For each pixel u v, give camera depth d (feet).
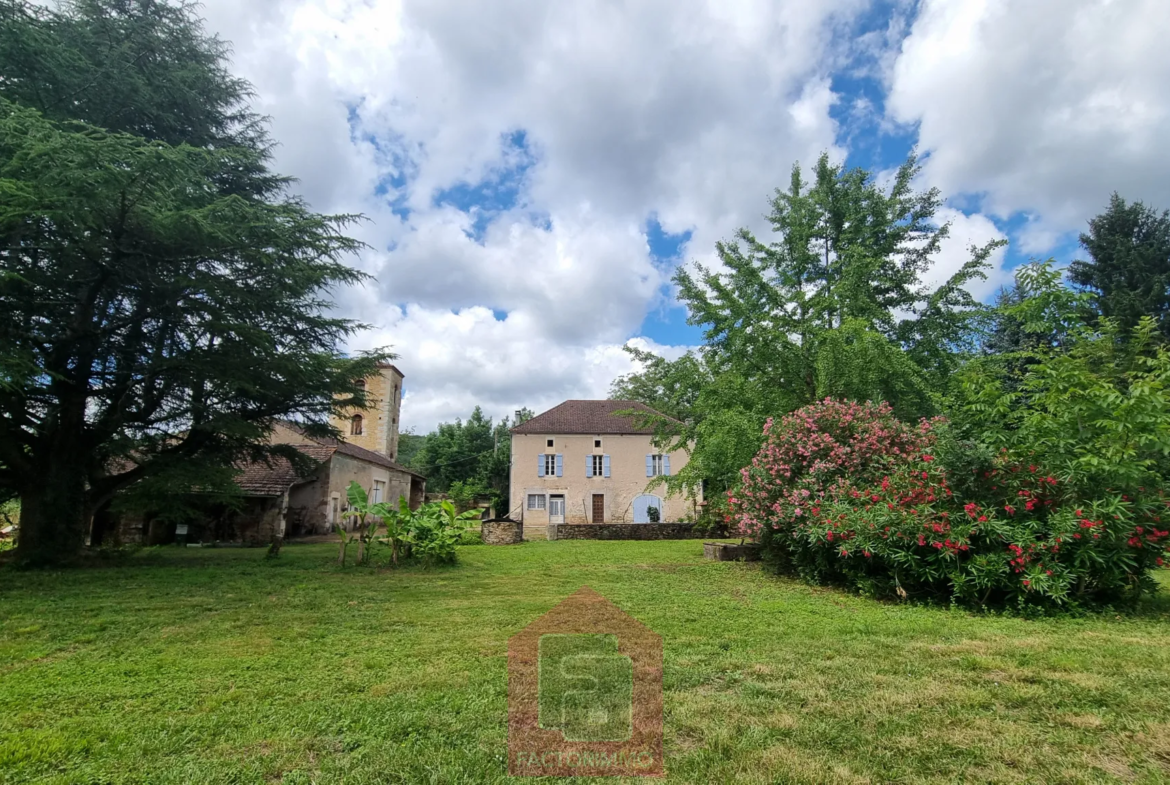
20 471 38.45
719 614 20.30
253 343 39.22
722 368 49.83
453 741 9.78
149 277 36.01
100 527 60.23
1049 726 10.18
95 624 19.83
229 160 41.81
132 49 39.93
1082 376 23.13
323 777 8.59
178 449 43.55
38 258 34.06
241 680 13.28
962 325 48.96
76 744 9.63
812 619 19.40
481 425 143.74
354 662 14.70
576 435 104.68
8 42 32.24
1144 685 12.22
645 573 32.40
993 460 22.30
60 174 27.68
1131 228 78.59
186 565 37.88
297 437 87.15
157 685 12.95
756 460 33.35
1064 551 20.63
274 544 43.24
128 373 38.37
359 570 35.09
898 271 52.75
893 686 12.25
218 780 8.55
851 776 8.48
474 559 41.32
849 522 24.38
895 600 23.12
